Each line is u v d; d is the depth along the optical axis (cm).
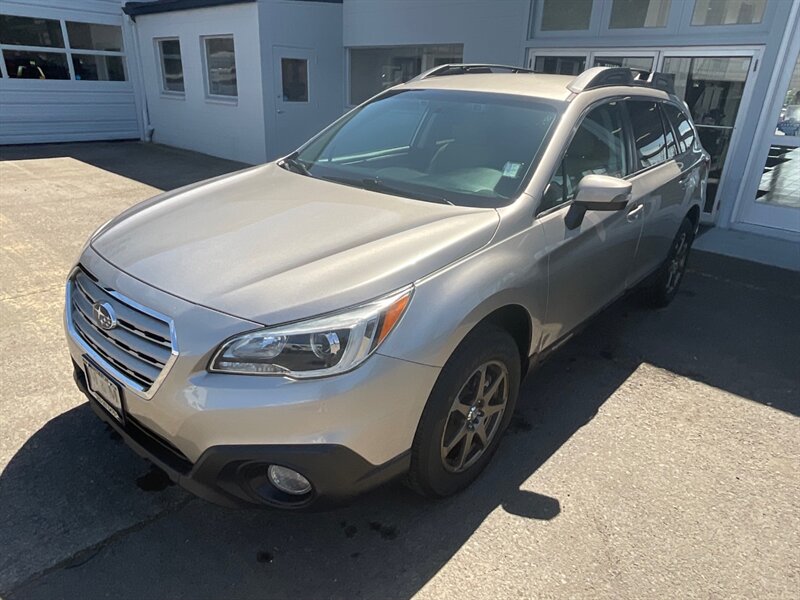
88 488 255
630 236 353
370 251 221
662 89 435
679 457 295
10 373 339
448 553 230
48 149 1238
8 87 1223
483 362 240
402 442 213
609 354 403
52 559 219
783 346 424
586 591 215
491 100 327
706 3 660
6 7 1178
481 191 280
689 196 445
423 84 368
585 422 321
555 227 277
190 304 199
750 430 321
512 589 214
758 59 640
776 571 228
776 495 270
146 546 227
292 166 339
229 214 261
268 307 194
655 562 229
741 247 651
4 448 276
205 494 202
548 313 284
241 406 187
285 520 244
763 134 668
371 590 212
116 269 225
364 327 195
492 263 239
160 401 197
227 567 220
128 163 1095
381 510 251
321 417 189
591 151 319
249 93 1062
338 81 1123
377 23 1016
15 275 495
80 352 234
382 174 309
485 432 263
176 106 1277
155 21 1241
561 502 259
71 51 1286
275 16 1002
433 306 212
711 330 447
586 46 750
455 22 882
